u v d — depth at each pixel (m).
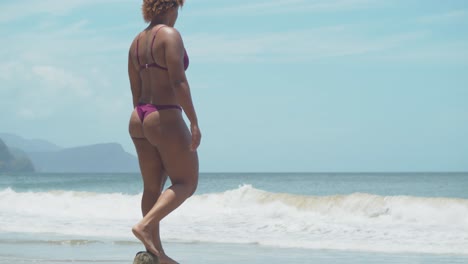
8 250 9.47
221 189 41.88
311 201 16.55
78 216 16.30
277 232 12.41
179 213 16.22
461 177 69.81
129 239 11.23
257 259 8.74
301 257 9.09
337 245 10.65
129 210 17.45
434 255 9.50
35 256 8.70
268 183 54.00
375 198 15.68
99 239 11.23
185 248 10.20
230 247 10.39
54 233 12.34
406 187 44.34
